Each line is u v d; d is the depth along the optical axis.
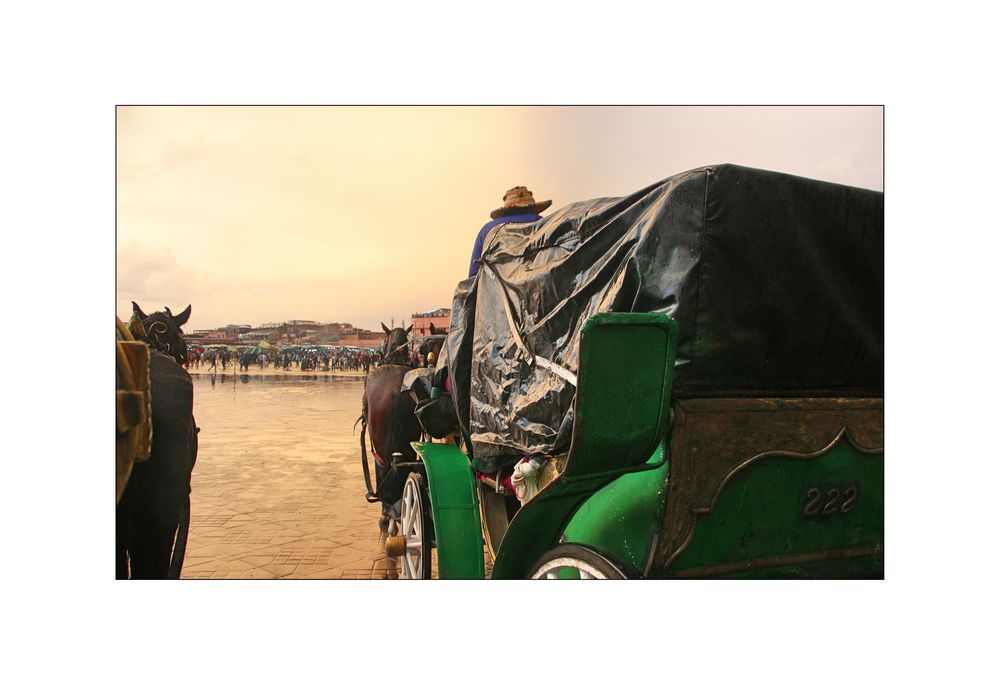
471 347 3.61
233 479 9.90
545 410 2.57
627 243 2.31
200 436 14.16
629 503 2.40
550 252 2.75
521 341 2.80
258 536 6.92
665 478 2.26
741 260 2.23
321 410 18.83
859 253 2.52
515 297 2.96
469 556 3.49
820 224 2.40
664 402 2.10
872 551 2.63
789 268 2.34
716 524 2.33
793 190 2.32
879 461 2.63
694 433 2.24
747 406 2.32
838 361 2.58
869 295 2.61
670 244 2.20
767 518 2.42
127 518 3.57
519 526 2.50
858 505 2.61
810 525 2.51
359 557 6.21
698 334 2.20
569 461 2.03
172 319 4.71
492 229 3.50
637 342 2.03
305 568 5.87
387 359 6.32
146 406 2.88
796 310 2.40
